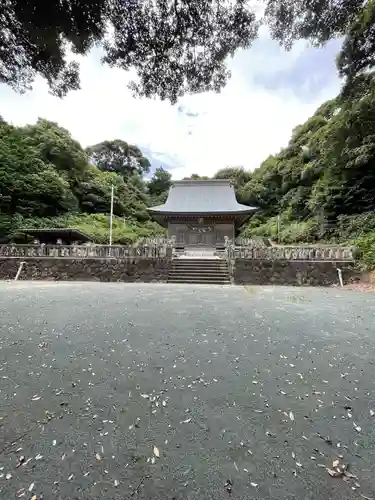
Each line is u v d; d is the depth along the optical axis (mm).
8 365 2816
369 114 15055
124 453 1590
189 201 23828
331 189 18922
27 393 2264
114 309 5574
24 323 4449
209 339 3688
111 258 11602
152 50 4570
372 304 6410
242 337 3791
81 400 2164
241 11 4191
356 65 9898
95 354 3137
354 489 1351
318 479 1414
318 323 4598
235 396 2250
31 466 1479
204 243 21375
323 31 4578
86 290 8438
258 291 8656
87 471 1453
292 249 11062
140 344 3477
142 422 1887
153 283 10789
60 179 26828
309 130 33500
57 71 4625
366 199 17297
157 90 5355
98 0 3707
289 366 2859
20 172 24266
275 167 35812
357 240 13336
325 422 1916
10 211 22656
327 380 2557
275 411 2043
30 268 11688
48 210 25812
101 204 33969
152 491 1326
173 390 2338
